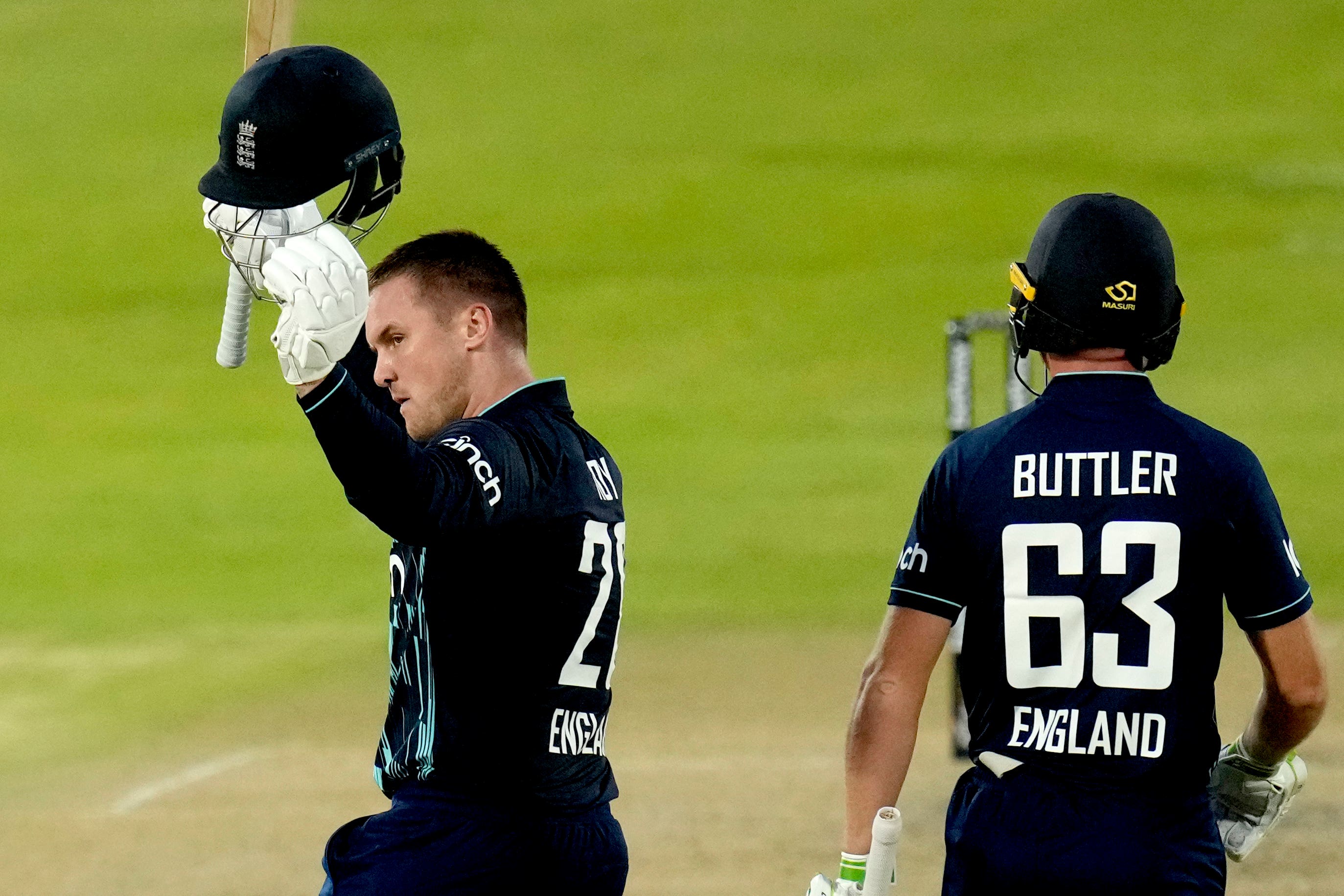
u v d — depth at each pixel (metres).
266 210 10.41
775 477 60.12
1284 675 10.90
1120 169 111.75
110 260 101.69
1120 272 10.82
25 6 158.62
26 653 41.16
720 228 103.88
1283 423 64.88
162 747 32.47
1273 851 24.17
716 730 32.81
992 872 10.68
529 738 11.41
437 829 11.30
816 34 147.38
